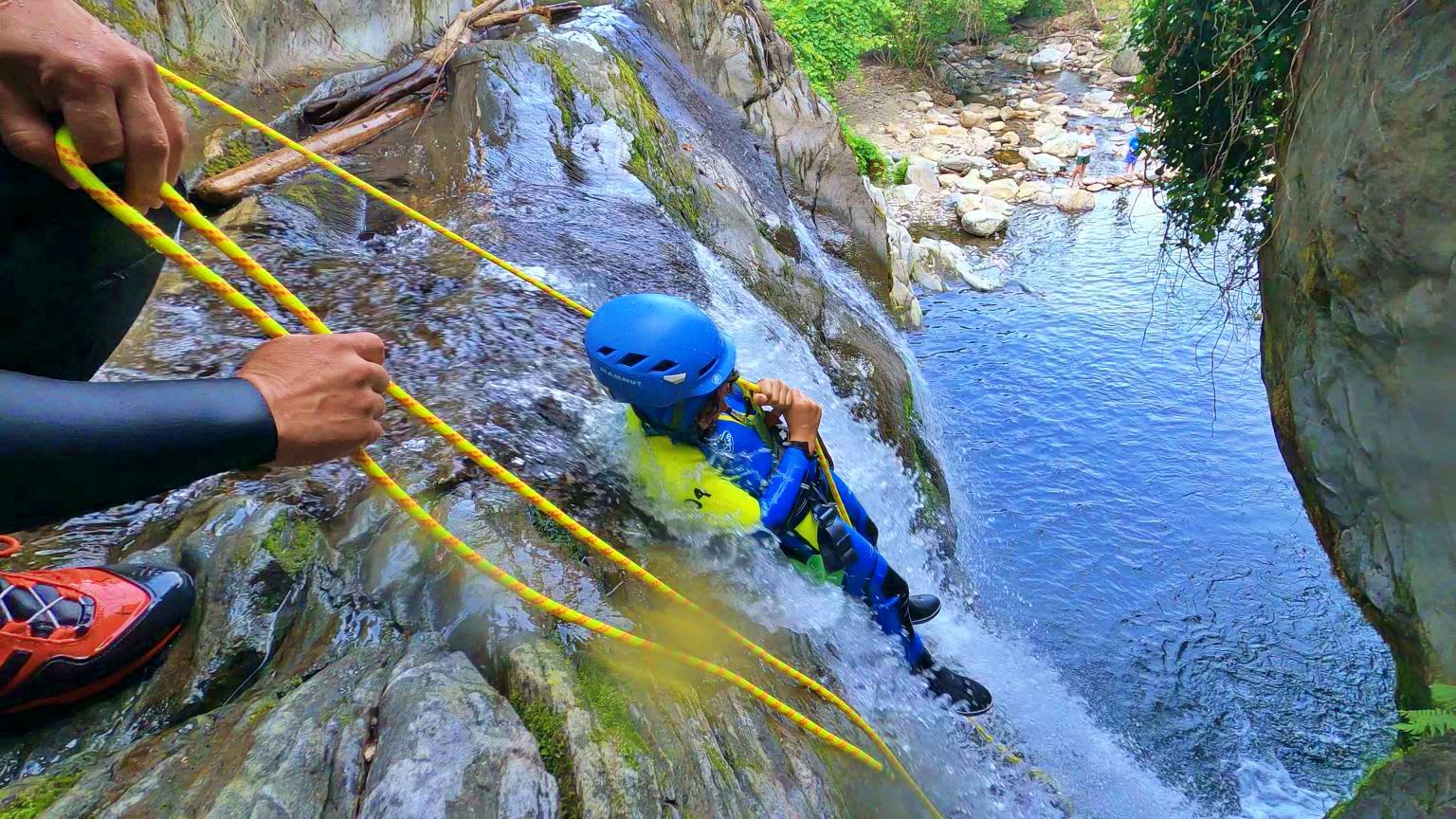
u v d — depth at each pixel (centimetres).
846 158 793
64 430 114
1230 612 543
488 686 180
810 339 516
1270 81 434
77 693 181
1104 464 695
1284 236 396
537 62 512
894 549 417
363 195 429
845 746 230
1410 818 262
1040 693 441
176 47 482
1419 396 312
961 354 866
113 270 144
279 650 200
